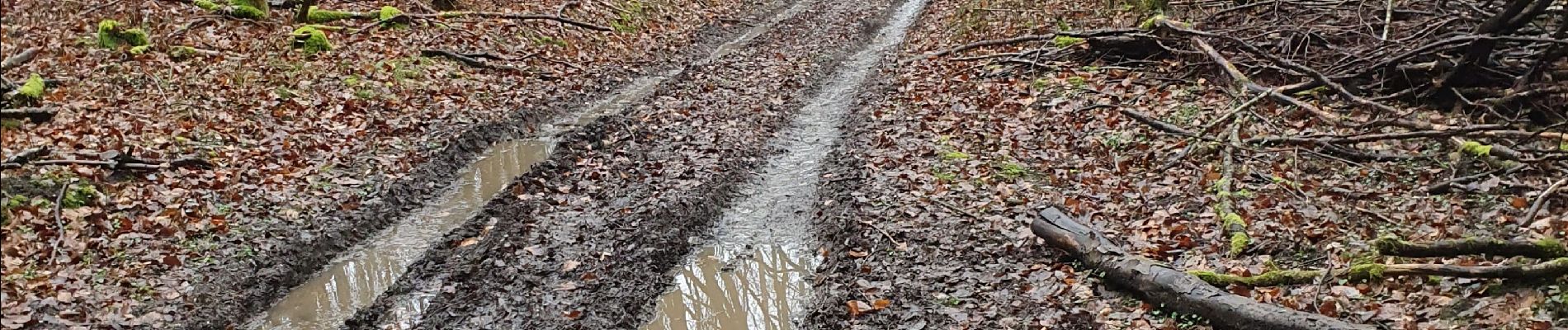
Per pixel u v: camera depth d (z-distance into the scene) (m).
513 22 16.77
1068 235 7.66
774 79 15.53
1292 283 6.76
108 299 6.96
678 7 21.02
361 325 7.12
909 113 12.81
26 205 8.02
